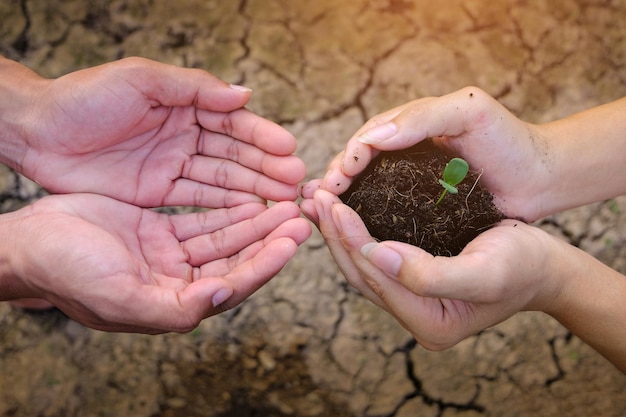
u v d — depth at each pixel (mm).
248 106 760
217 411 707
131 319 548
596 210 748
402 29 784
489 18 789
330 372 719
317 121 760
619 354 590
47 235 543
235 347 723
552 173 597
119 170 606
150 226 603
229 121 598
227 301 574
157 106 595
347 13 786
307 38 780
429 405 713
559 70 778
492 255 540
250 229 594
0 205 741
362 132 582
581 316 589
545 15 790
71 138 596
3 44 773
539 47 783
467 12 790
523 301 573
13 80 605
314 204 579
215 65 772
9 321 723
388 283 562
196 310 549
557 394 715
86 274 537
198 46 777
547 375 720
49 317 725
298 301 733
